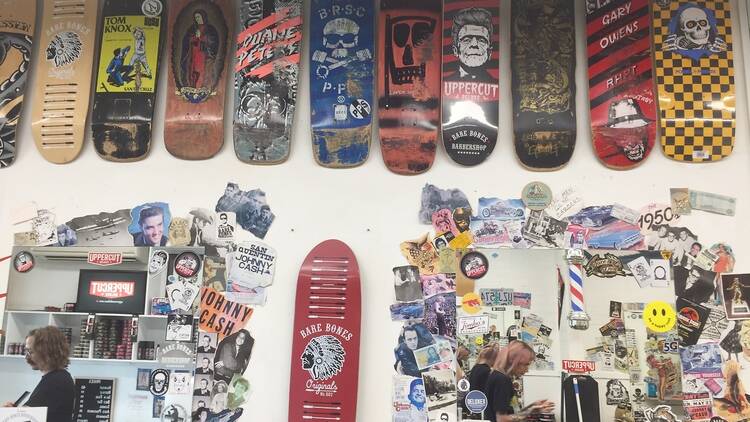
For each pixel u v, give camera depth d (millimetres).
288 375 3189
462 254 3219
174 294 3297
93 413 3184
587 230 3207
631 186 3236
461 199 3270
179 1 3518
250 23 3455
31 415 2891
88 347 3270
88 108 3494
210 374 3205
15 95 3516
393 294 3221
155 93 3436
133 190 3420
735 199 3199
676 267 3158
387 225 3283
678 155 3217
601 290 3137
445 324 3158
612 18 3338
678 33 3318
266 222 3332
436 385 3107
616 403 3023
